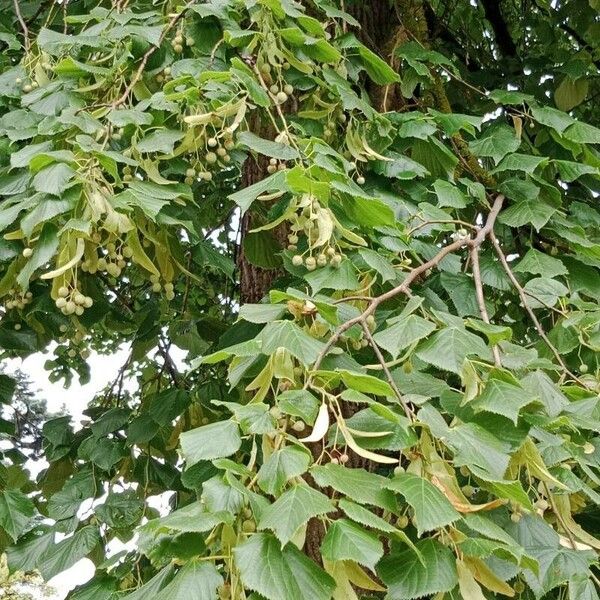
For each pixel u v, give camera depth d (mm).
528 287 2152
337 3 3002
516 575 1535
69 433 3072
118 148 2154
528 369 1744
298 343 1464
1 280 2438
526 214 2346
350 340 1768
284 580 1175
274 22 2201
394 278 1819
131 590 1830
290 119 2334
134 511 2451
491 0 3854
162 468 2918
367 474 1335
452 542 1338
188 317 3225
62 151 1803
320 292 1989
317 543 2033
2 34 2535
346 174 1943
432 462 1408
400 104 2848
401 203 2266
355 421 1440
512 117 2713
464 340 1515
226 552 1298
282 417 1409
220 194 3338
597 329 2064
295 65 2213
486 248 2779
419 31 2994
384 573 1314
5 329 2941
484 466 1360
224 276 3963
